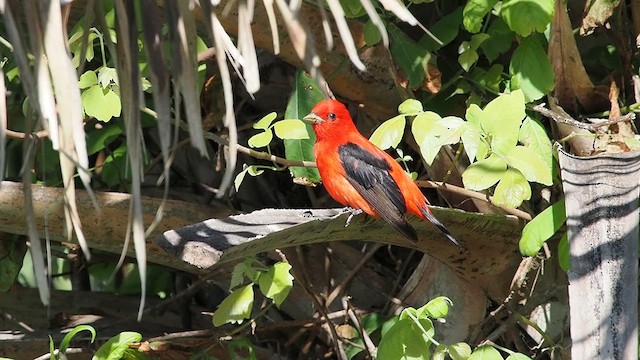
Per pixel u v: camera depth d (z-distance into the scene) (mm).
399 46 10797
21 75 5277
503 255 10461
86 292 13953
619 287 7891
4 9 5211
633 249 8039
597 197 8352
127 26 5402
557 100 10805
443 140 8953
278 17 10109
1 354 11711
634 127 10625
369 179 10141
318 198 13328
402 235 10055
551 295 10773
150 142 13758
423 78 10789
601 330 7766
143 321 13805
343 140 10586
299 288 12320
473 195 10328
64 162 5539
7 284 11875
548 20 9531
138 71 5410
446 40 10883
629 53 11062
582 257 8094
